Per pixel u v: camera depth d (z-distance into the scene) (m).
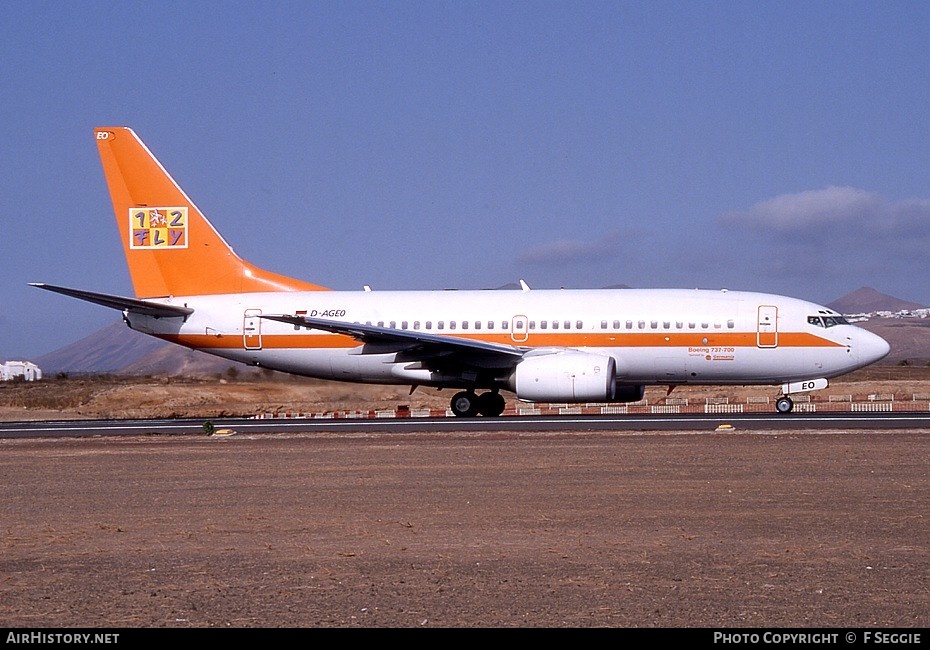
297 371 73.06
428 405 95.06
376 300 72.12
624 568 23.86
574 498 33.09
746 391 116.56
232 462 43.84
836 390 115.50
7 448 51.81
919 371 172.62
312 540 27.67
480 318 70.06
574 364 64.06
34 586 23.42
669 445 45.47
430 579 23.17
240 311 72.50
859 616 19.91
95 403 102.81
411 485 36.47
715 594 21.56
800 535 27.06
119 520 31.30
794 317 67.25
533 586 22.42
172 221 74.38
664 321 68.00
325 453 46.06
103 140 74.62
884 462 39.16
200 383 113.81
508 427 56.00
